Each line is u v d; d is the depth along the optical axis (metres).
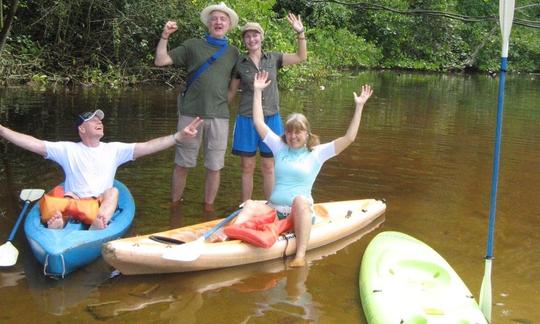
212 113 4.70
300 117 4.03
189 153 4.77
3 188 5.09
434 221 4.67
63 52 13.12
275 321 3.00
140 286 3.37
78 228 3.77
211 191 4.88
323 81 16.36
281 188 4.12
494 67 23.83
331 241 4.20
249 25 4.59
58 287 3.31
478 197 5.35
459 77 21.20
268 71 4.69
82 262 3.54
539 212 4.94
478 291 3.42
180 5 13.44
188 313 3.06
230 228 3.80
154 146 4.12
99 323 2.92
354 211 4.61
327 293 3.37
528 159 6.99
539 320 3.08
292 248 3.92
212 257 3.59
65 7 12.62
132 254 3.38
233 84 4.88
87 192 3.99
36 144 3.90
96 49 13.38
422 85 16.94
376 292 3.20
